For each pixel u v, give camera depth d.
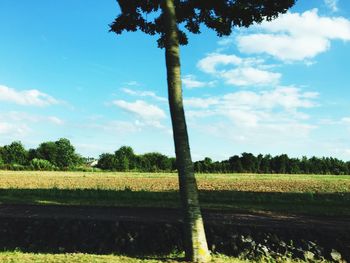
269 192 32.38
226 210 21.48
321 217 19.61
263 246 15.07
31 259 12.77
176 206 22.95
